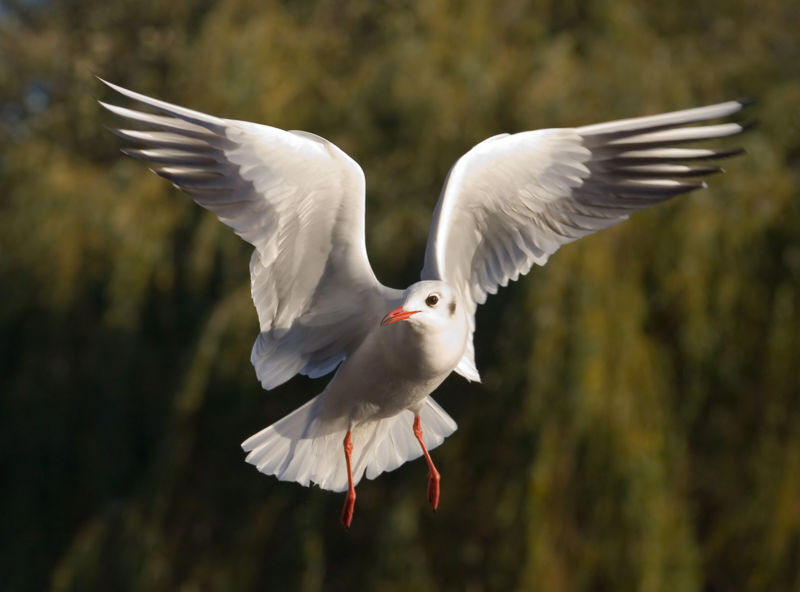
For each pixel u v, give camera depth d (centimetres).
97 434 1454
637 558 1170
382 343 707
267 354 758
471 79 1409
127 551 1322
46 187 1572
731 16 1795
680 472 1244
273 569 1274
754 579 1241
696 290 1262
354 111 1420
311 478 754
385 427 772
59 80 1933
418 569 1208
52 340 1497
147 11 1811
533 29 1525
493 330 1252
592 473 1190
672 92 1402
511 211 781
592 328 1210
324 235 721
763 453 1253
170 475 1330
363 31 1619
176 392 1349
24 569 1469
